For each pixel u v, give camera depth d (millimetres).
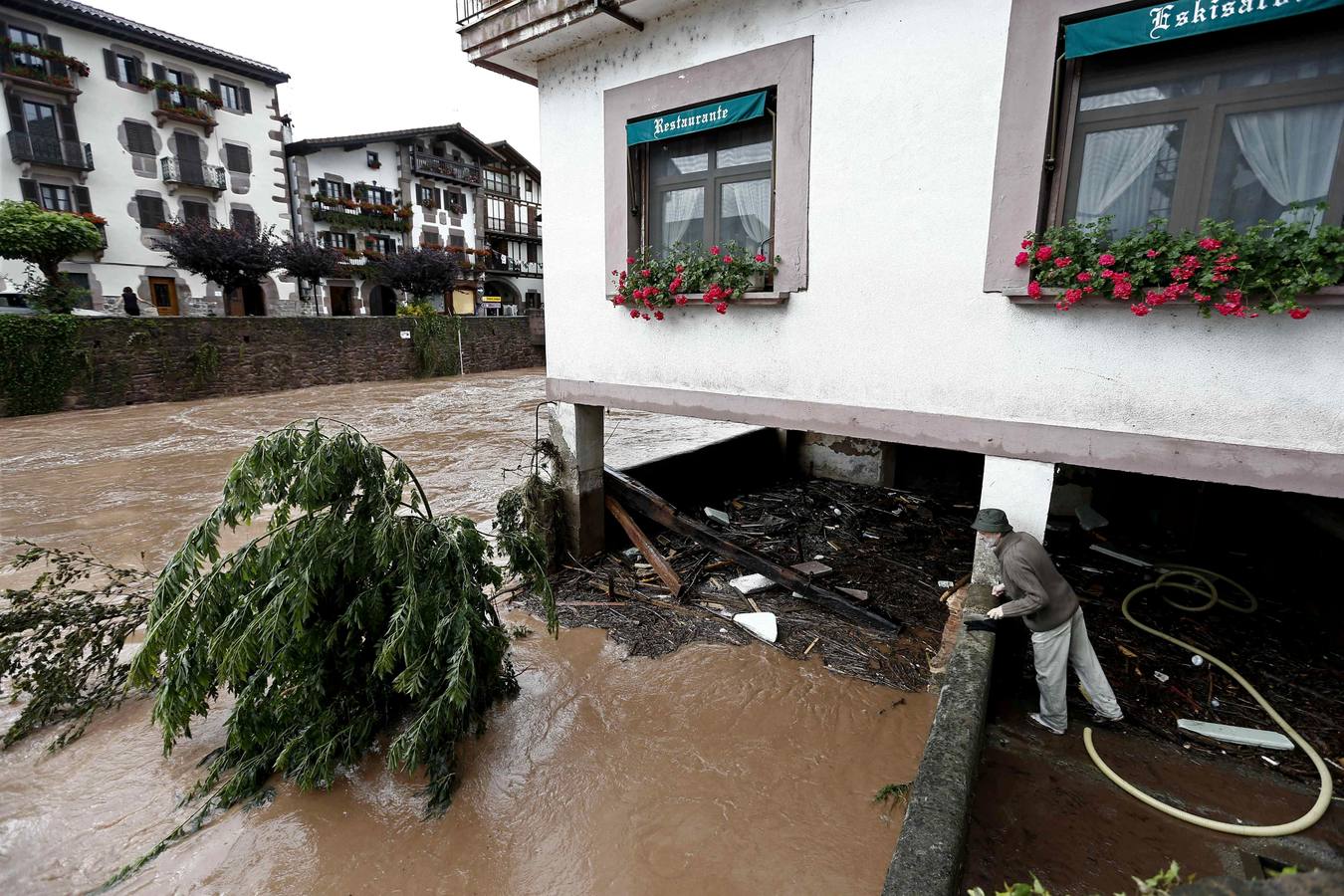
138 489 12023
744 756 4551
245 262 25656
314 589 4156
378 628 4457
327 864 3797
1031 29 3861
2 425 17641
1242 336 3498
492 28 6246
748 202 5543
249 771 4324
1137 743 4066
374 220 36750
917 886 2305
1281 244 3229
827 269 4941
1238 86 3525
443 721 4176
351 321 27219
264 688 4414
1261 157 3545
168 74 27578
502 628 5027
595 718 5043
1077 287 3791
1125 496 7980
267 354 24391
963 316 4375
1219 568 6645
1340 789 3646
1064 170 3988
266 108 30859
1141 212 3879
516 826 4031
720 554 7531
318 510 4418
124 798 4418
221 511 4277
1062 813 3521
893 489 10789
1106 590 6242
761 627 6102
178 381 21875
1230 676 4727
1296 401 3412
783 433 11594
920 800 2742
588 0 5383
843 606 6336
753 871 3621
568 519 7516
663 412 6164
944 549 7902
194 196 28719
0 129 23453
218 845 3926
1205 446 3666
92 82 25438
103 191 26016
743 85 5156
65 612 5387
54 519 10406
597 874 3666
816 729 4793
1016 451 4285
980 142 4148
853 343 4895
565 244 6688
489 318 33500
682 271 5527
